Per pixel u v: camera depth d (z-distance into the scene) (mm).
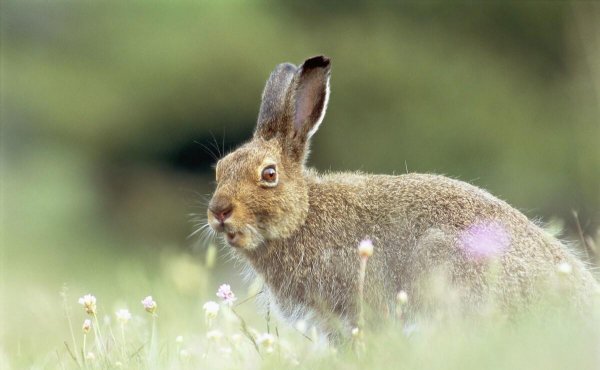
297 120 8297
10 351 9055
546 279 7059
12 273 17906
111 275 16672
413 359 6105
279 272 7992
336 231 7855
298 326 7699
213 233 8484
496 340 6152
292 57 27781
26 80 28609
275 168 7875
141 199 27062
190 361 7016
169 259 14148
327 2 28766
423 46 28062
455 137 26688
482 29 28328
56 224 24438
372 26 28391
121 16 29188
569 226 16266
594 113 23531
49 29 29656
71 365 7387
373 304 7629
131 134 28094
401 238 7613
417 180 7922
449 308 6977
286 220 7871
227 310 8078
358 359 6398
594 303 6926
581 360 5750
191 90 27812
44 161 27234
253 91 27688
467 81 27406
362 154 26828
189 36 28172
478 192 7750
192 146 28062
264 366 6547
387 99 27266
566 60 26766
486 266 7090
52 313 10555
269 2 29047
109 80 28391
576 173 24406
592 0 22141
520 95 27453
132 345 7547
